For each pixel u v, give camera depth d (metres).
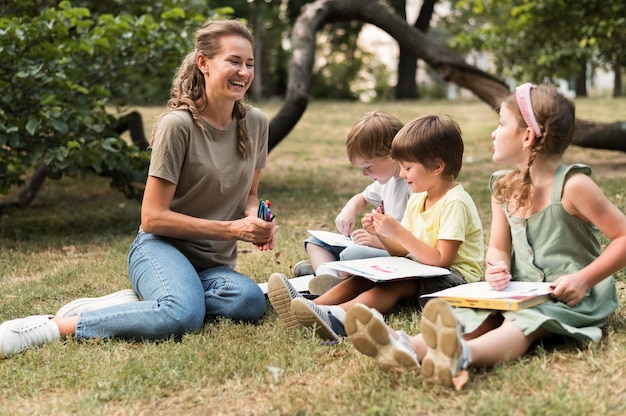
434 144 3.03
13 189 8.67
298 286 3.49
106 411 2.29
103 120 5.92
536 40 9.77
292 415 2.18
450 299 2.60
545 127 2.57
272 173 9.62
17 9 6.78
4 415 2.31
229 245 3.53
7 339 2.85
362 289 3.16
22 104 5.56
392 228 3.02
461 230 3.04
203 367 2.59
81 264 4.57
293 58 7.91
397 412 2.12
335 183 8.59
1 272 4.46
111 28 6.09
